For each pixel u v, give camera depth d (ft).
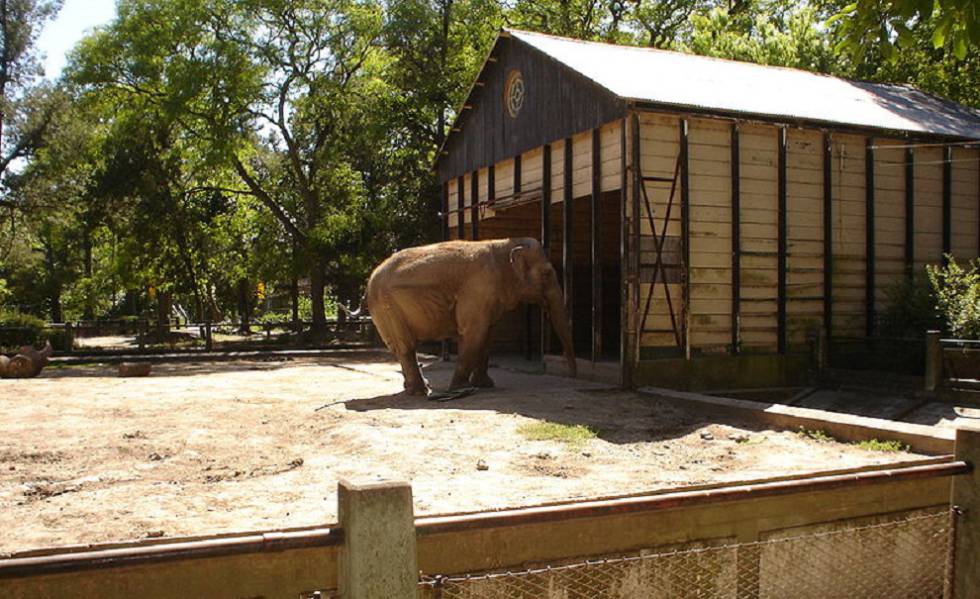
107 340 127.44
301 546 12.00
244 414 40.96
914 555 26.02
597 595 21.17
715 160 50.21
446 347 75.15
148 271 127.85
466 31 104.58
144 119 106.52
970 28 19.39
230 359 86.99
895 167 56.08
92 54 102.12
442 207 79.25
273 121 109.70
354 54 108.58
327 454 30.96
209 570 17.16
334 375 63.67
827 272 53.31
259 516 22.17
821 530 24.49
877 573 25.35
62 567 10.61
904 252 56.44
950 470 17.58
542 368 60.80
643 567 21.77
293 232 112.68
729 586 22.93
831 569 24.66
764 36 97.66
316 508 22.99
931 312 50.06
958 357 43.21
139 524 21.47
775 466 28.94
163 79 105.91
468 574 19.84
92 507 23.41
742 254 50.85
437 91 99.91
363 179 119.65
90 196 109.40
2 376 64.18
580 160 55.11
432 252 46.83
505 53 65.36
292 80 108.88
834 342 53.01
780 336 51.90
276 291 174.81
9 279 163.32
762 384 51.19
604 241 78.54
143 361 84.69
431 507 22.47
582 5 114.21
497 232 75.82
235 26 105.50
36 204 102.53
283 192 120.16
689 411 41.60
